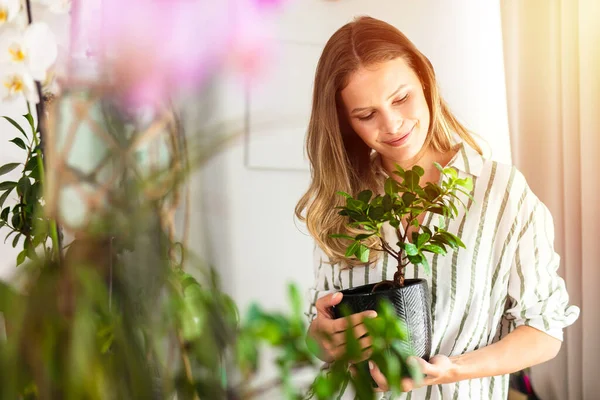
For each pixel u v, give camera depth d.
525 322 1.29
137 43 0.59
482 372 1.19
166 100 0.57
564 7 2.08
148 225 0.51
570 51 2.08
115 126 0.54
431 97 1.31
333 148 1.35
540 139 2.21
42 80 0.69
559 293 1.32
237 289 2.11
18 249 1.75
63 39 0.72
